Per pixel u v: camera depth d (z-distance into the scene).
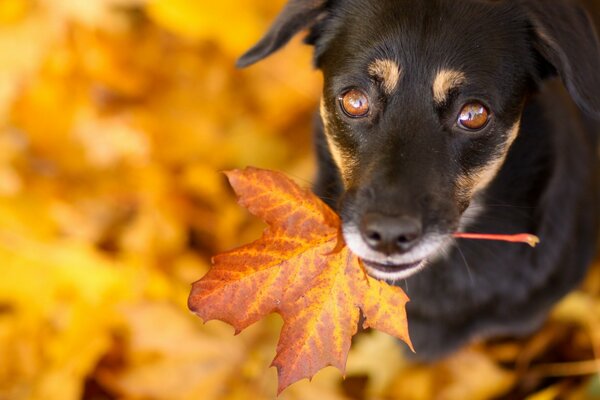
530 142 0.68
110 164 0.88
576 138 0.72
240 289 0.57
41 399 0.75
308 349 0.57
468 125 0.63
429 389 0.77
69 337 0.78
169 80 0.92
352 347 0.78
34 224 0.83
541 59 0.66
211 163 0.89
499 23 0.65
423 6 0.64
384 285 0.58
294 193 0.57
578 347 0.79
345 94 0.64
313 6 0.67
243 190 0.57
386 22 0.64
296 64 0.91
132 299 0.80
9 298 0.80
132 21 0.93
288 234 0.57
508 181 0.68
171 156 0.89
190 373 0.77
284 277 0.57
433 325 0.74
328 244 0.58
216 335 0.77
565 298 0.76
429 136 0.62
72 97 0.89
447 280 0.71
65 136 0.88
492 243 0.70
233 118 0.91
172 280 0.82
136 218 0.86
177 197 0.87
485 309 0.73
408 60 0.63
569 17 0.65
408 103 0.63
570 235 0.72
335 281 0.58
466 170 0.64
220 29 0.89
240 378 0.77
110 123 0.89
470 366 0.77
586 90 0.63
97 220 0.85
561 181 0.70
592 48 0.64
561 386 0.76
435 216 0.60
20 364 0.77
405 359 0.77
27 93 0.88
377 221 0.59
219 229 0.86
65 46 0.89
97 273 0.81
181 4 0.88
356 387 0.79
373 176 0.61
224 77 0.92
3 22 0.87
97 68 0.90
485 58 0.63
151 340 0.77
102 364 0.78
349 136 0.64
